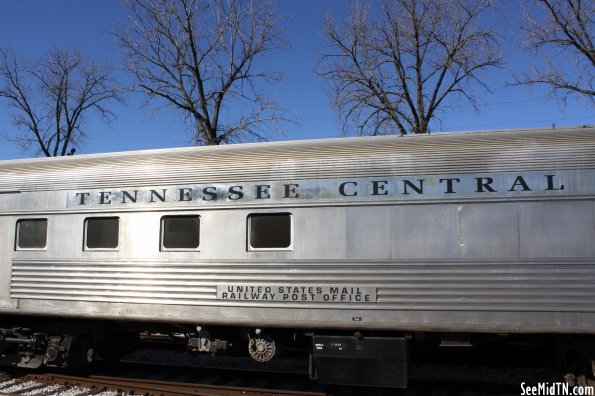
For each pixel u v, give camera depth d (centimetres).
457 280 550
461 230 558
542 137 573
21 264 685
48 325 711
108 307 636
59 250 670
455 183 568
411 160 583
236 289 598
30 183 698
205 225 619
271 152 624
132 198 649
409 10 1599
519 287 537
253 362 848
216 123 1664
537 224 545
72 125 2255
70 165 693
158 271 625
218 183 624
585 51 1475
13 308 679
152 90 1638
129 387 677
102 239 659
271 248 600
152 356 888
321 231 587
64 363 697
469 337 575
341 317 568
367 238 575
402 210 573
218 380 707
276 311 584
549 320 528
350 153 601
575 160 554
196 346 655
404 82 1623
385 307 560
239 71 1681
